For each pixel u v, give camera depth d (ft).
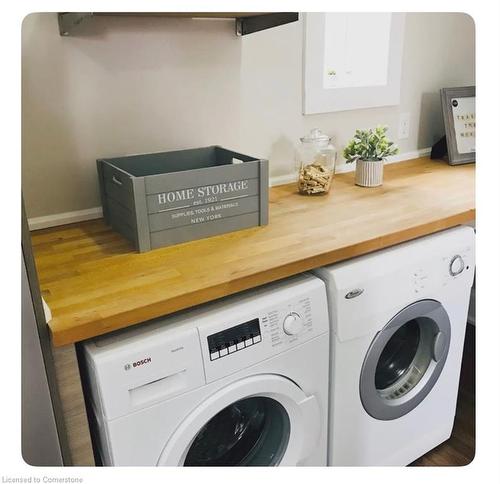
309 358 4.35
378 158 6.31
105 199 5.04
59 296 3.67
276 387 4.13
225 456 4.71
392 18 6.75
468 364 7.88
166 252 4.44
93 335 3.36
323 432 4.77
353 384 4.79
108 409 3.39
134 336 3.59
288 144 6.45
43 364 3.32
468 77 8.08
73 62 4.78
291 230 4.88
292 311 4.16
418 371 5.63
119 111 5.13
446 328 5.42
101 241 4.72
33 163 4.86
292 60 6.12
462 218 5.28
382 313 4.73
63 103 4.83
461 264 5.29
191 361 3.67
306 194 6.07
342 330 4.49
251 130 6.07
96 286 3.81
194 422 3.74
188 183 4.49
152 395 3.57
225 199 4.74
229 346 3.82
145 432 3.58
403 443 5.62
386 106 7.23
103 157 5.18
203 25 5.36
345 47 6.45
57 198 5.08
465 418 6.79
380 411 5.16
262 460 4.69
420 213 5.26
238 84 5.79
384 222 5.01
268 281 4.05
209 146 5.66
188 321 3.76
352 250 4.47
